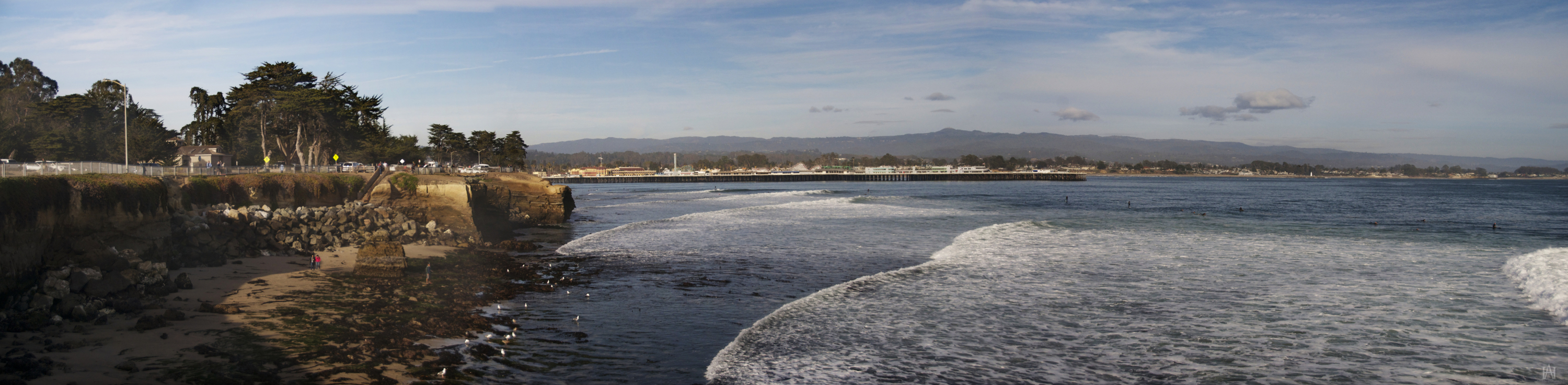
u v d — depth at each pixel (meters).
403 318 16.88
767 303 20.41
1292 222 47.97
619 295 21.28
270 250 27.03
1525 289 21.30
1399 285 22.28
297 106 69.06
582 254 30.73
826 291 21.52
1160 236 36.66
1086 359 14.77
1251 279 23.42
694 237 37.69
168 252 22.92
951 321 17.84
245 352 13.38
